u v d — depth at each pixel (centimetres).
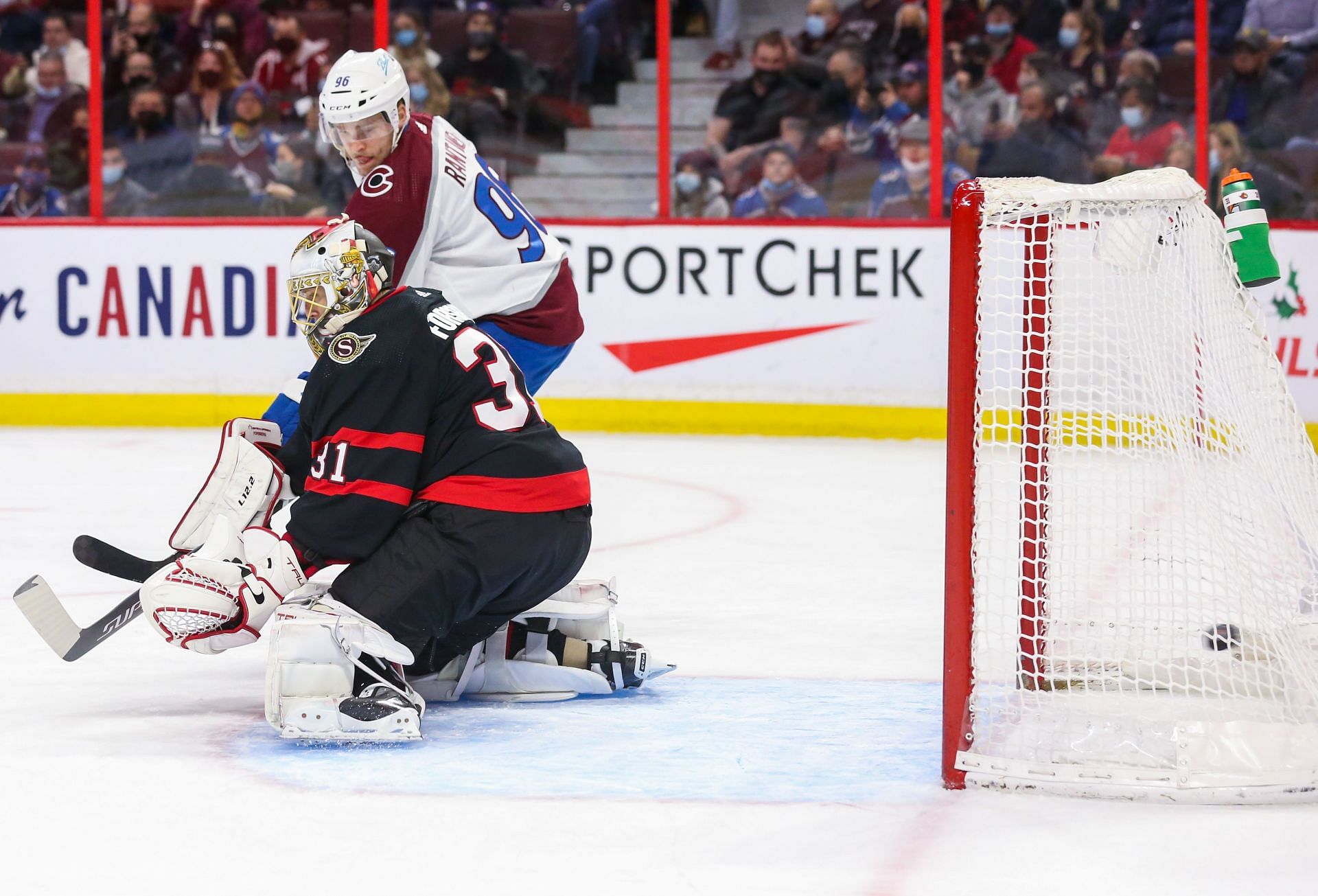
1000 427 966
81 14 3416
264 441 1064
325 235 975
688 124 3434
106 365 3334
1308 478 984
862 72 3388
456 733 987
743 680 1165
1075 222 927
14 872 713
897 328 3312
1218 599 948
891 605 1522
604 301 3338
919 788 858
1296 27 3438
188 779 868
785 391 3334
